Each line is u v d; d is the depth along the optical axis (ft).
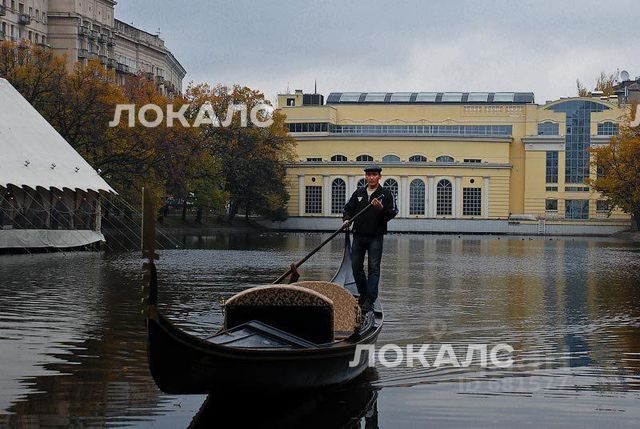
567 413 39.40
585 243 276.62
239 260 145.48
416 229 418.92
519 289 97.81
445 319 69.62
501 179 422.41
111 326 62.23
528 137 433.07
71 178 158.20
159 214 287.69
